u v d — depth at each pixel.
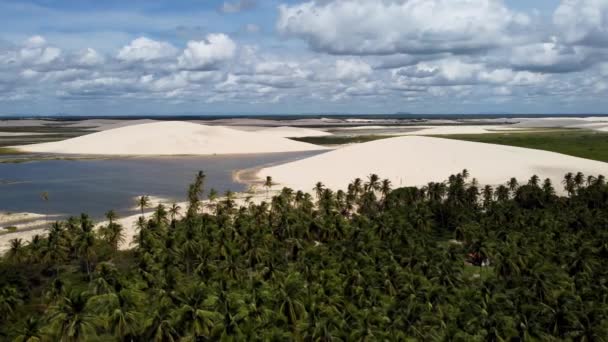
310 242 94.12
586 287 67.25
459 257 79.62
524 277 69.94
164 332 51.31
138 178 190.00
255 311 55.19
